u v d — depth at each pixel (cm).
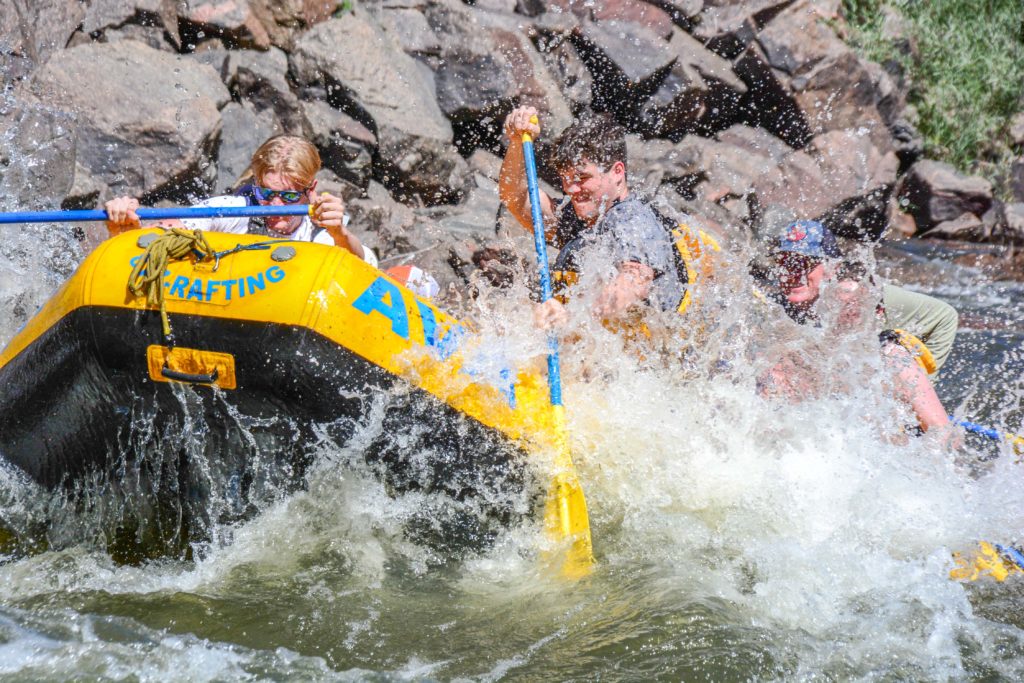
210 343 1247
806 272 1608
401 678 1114
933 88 4128
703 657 1155
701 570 1348
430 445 1359
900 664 1163
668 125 3550
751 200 3503
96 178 2512
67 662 1116
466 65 3209
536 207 1669
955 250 3584
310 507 1380
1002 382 2266
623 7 3534
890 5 4100
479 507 1408
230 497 1355
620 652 1167
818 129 3694
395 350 1315
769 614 1255
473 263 2769
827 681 1127
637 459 1562
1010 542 1419
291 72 2964
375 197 2938
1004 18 4206
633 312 1612
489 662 1150
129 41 2717
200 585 1295
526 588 1320
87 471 1380
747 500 1493
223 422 1293
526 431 1441
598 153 1641
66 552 1379
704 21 3669
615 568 1358
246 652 1153
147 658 1132
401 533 1405
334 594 1286
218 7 2897
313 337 1249
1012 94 4212
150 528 1404
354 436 1313
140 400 1291
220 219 1606
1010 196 4038
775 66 3634
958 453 1656
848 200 3606
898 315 1748
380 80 2989
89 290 1270
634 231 1584
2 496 1438
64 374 1302
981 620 1255
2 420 1376
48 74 2514
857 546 1394
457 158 3098
